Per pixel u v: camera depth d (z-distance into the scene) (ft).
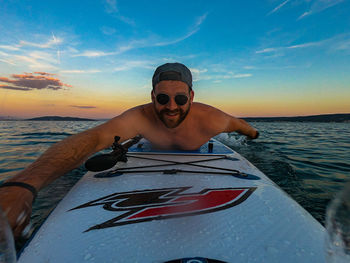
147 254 0.77
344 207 0.41
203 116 2.42
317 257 0.75
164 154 2.56
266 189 1.47
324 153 5.31
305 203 2.10
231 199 1.28
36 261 0.75
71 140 1.54
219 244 0.83
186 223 1.00
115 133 2.06
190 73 2.19
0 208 0.41
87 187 1.49
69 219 1.05
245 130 3.48
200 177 1.72
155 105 2.15
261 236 0.89
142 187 1.49
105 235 0.90
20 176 1.02
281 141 7.71
